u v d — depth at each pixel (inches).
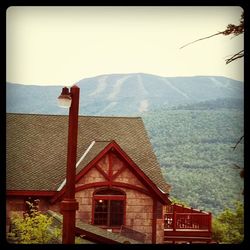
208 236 733.3
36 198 720.3
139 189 735.1
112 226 726.5
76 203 356.2
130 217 732.7
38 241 470.0
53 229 519.5
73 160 357.4
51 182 737.0
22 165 756.0
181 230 748.0
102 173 723.4
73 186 357.1
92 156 725.9
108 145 719.7
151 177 780.6
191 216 753.6
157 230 738.2
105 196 725.3
